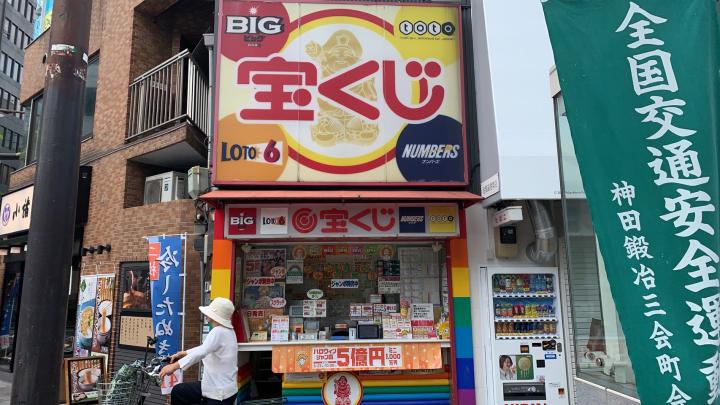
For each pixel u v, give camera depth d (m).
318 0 6.68
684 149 2.93
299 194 5.86
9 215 11.62
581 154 3.33
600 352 4.96
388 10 6.71
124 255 8.76
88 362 6.76
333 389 6.15
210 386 4.70
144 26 9.92
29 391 2.92
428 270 6.74
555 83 5.29
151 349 7.77
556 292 6.47
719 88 2.89
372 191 6.25
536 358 6.29
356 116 6.43
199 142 8.74
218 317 4.87
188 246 7.80
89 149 10.30
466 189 6.48
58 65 3.31
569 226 5.26
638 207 3.04
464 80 6.61
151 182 9.12
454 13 6.76
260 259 6.68
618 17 3.24
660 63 3.07
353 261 6.82
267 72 6.43
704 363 2.72
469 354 6.20
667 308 2.86
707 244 2.81
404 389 6.21
